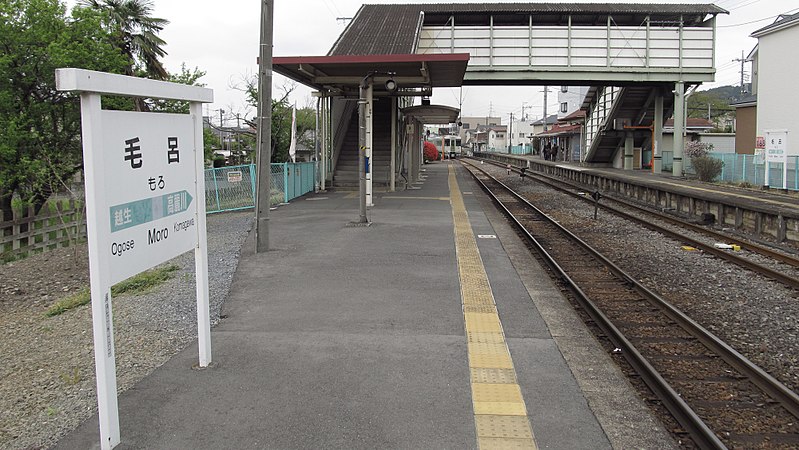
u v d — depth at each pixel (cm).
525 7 2798
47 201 1648
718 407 470
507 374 473
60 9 1620
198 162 468
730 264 1019
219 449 359
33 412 440
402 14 2623
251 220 1527
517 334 573
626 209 1947
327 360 503
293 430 382
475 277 806
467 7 2761
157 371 481
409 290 738
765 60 2723
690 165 3086
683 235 1267
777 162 2089
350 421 393
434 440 370
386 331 580
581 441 371
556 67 2708
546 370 483
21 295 1080
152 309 693
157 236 406
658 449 364
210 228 1432
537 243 1113
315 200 1877
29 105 1580
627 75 2747
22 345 654
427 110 2275
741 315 724
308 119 4038
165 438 372
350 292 730
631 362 542
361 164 1309
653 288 872
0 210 1440
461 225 1298
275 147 3023
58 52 1516
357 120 2592
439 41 2720
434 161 7019
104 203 342
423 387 447
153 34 2367
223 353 521
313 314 639
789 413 458
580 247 1198
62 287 1127
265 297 713
